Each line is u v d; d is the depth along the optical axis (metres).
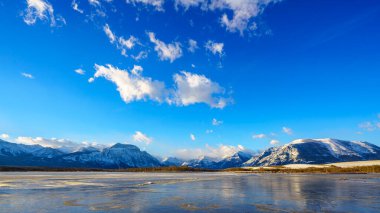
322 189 52.12
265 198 38.88
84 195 41.16
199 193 44.44
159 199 37.34
